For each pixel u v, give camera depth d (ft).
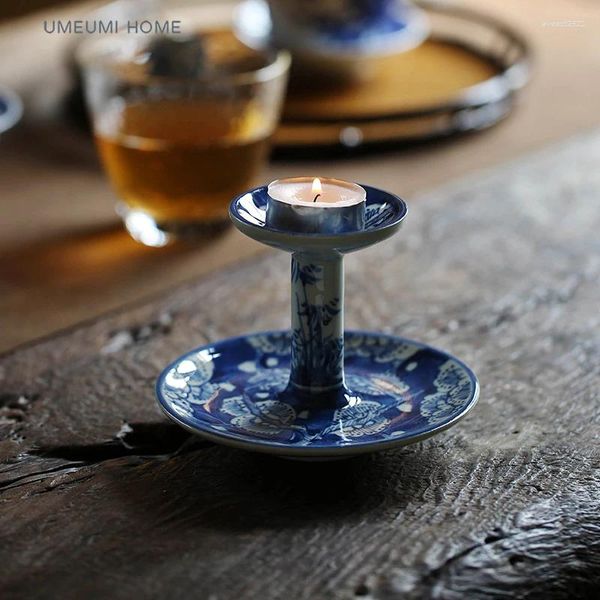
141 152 3.42
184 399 2.57
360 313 3.10
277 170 3.96
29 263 3.40
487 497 2.49
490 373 2.86
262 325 3.07
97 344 2.98
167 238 3.55
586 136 4.22
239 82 3.45
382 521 2.43
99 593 2.29
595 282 3.25
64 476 2.55
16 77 4.86
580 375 2.85
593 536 2.43
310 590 2.30
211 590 2.30
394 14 4.55
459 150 4.12
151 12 5.58
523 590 2.34
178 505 2.47
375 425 2.54
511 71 4.57
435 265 3.34
